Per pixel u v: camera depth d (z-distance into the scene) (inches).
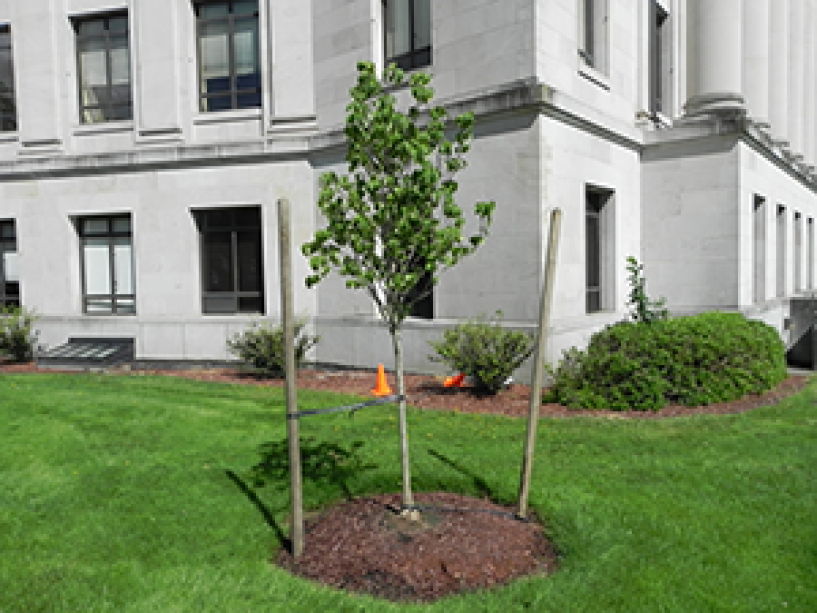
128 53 663.8
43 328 669.3
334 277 584.4
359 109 217.3
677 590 183.5
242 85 638.5
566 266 482.6
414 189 207.3
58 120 673.0
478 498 254.8
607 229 566.9
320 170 584.4
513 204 458.3
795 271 894.4
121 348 628.1
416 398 435.2
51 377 545.0
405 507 229.1
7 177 676.1
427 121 501.4
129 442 332.5
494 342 426.6
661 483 263.0
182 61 634.8
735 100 589.3
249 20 629.9
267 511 244.2
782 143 826.2
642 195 606.9
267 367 540.4
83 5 660.1
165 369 621.9
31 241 674.8
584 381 405.4
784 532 219.3
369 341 552.4
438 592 183.5
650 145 595.8
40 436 343.0
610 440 322.7
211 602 179.8
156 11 628.7
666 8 708.0
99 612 175.5
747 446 311.3
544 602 177.2
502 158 462.6
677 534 216.8
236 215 627.5
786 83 850.8
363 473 280.1
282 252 197.0
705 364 405.1
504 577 191.8
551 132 457.4
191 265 627.8
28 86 676.1
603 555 202.7
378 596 182.5
